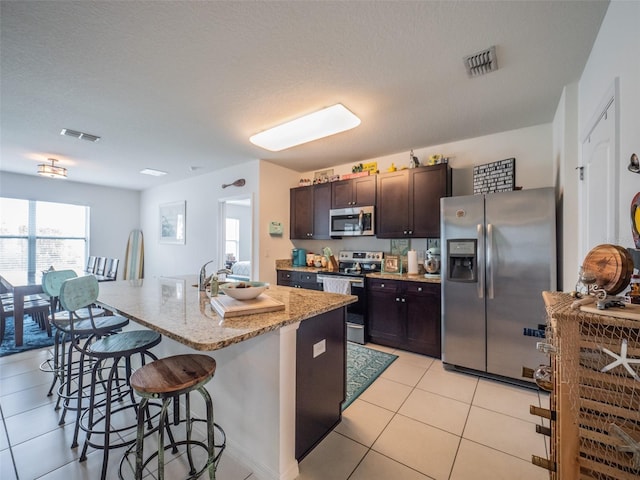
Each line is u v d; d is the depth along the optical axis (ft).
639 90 3.61
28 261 16.30
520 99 7.50
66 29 4.97
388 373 8.56
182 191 17.54
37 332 12.37
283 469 4.60
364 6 4.48
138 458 3.91
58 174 13.21
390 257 11.96
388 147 11.43
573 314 2.67
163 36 5.16
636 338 2.44
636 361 2.39
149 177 16.88
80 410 5.65
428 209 10.53
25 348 10.54
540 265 7.46
